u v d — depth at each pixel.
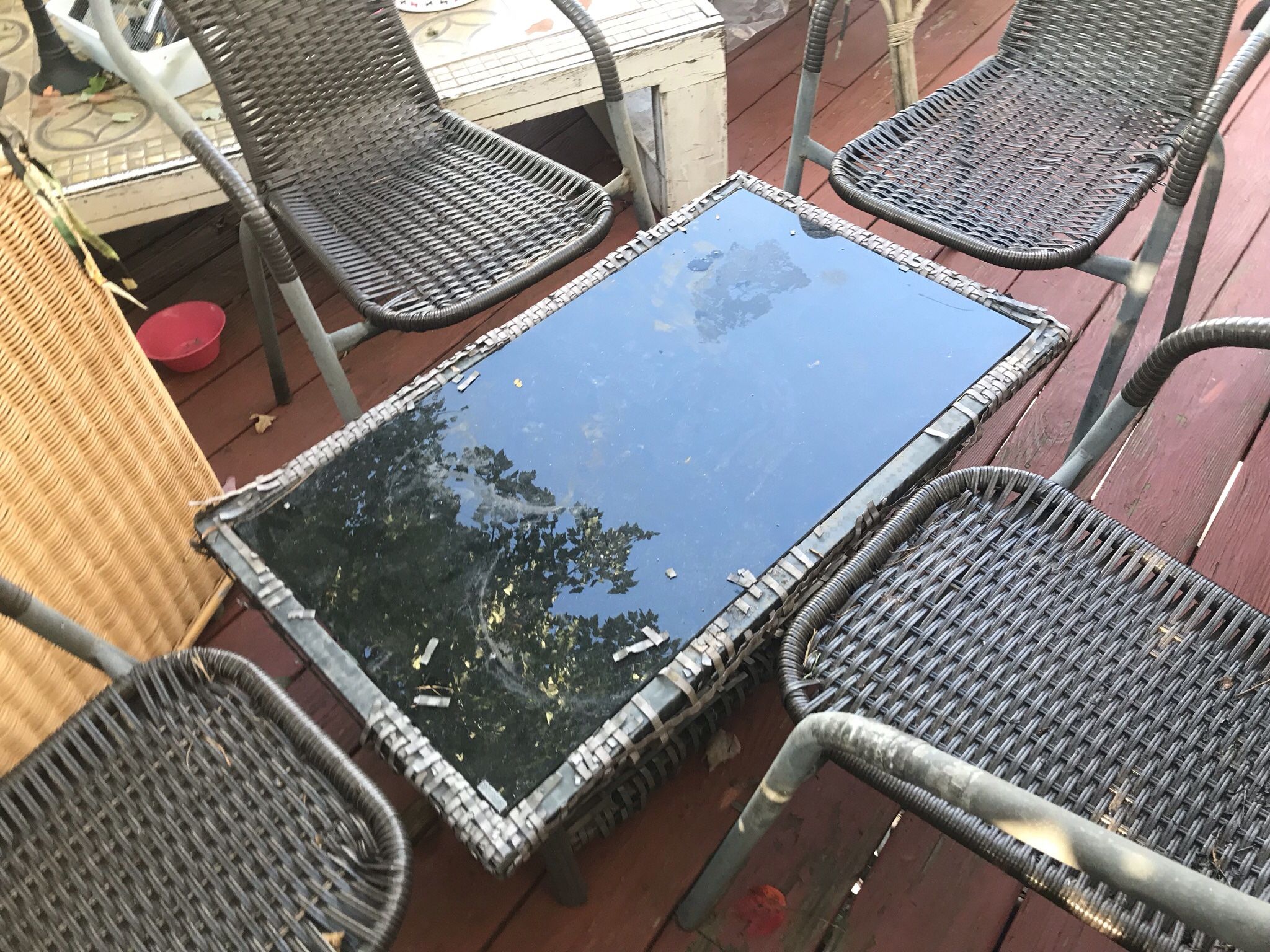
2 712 1.07
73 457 1.11
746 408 1.06
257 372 1.84
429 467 1.03
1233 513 1.51
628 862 1.20
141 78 1.14
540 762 0.80
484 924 1.16
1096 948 1.10
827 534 0.95
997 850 0.79
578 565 0.94
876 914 1.14
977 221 1.33
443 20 1.81
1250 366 1.70
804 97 1.50
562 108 1.76
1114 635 0.92
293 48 1.41
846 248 1.23
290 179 1.46
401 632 0.90
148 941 0.75
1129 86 1.48
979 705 0.87
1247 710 0.86
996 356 1.09
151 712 0.87
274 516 1.00
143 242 2.10
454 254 1.35
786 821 1.22
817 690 0.90
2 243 0.95
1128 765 0.83
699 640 0.87
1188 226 1.95
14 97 1.69
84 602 1.18
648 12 1.78
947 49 2.48
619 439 1.04
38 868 0.79
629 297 1.19
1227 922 0.54
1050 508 1.02
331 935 0.74
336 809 0.82
